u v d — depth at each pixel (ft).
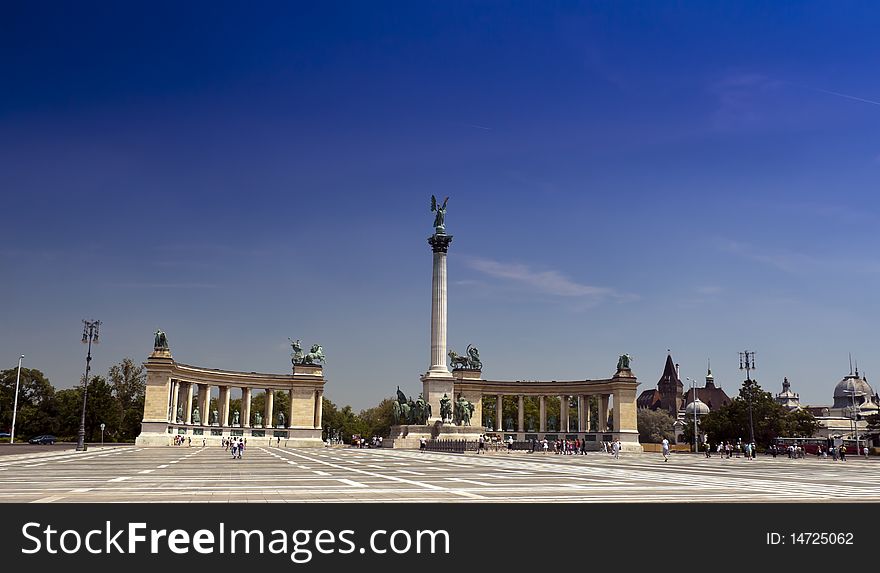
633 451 470.80
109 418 536.83
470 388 518.78
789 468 227.20
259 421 583.17
